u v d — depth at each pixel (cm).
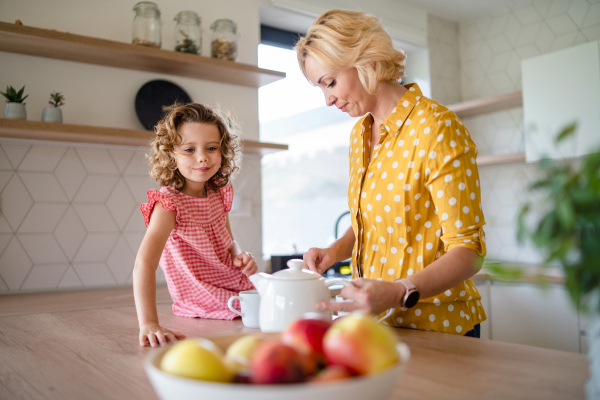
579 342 220
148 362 51
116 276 213
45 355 90
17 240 192
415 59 330
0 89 189
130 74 216
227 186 149
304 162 630
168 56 201
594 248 43
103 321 124
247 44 251
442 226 106
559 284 216
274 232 822
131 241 217
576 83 248
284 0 258
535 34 304
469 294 120
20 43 181
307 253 134
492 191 314
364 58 118
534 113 263
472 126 329
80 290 201
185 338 100
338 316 112
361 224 129
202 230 133
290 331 55
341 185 728
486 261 51
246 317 111
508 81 317
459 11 326
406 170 115
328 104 131
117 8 214
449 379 69
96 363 83
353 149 138
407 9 314
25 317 132
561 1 293
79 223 205
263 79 238
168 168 135
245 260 135
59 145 201
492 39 325
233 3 247
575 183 43
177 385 45
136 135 195
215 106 239
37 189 197
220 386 43
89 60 203
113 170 214
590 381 53
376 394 46
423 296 92
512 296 245
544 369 73
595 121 241
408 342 92
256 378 46
